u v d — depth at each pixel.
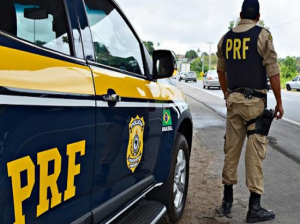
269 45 3.18
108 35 2.34
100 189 1.99
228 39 3.40
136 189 2.48
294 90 30.83
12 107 1.33
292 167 5.32
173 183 3.18
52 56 1.64
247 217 3.41
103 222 2.03
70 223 1.71
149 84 2.75
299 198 4.05
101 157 1.95
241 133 3.47
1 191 1.29
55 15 1.85
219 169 5.19
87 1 2.09
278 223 3.39
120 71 2.34
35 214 1.47
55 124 1.55
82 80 1.79
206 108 13.41
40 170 1.47
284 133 8.19
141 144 2.52
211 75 27.47
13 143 1.34
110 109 2.03
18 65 1.40
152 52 2.78
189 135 3.85
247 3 3.32
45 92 1.49
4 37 1.41
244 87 3.33
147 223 2.52
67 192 1.66
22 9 1.81
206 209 3.72
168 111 3.06
